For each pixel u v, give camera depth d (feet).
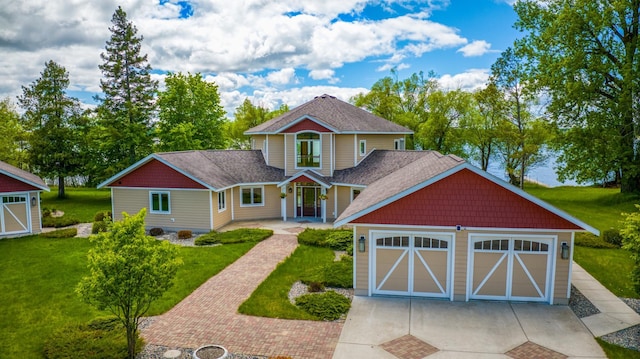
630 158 112.78
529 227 49.44
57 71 133.90
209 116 155.33
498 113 134.00
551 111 118.93
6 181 86.89
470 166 49.37
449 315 47.93
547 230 49.24
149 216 93.81
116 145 134.62
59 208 123.54
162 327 45.19
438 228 51.44
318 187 104.37
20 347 41.52
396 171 86.89
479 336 42.96
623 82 105.09
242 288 56.80
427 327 45.03
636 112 104.12
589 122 114.73
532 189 158.71
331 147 101.86
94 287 35.09
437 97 160.45
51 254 74.79
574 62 111.65
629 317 47.26
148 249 36.19
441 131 163.43
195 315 48.26
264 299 52.60
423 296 53.26
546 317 47.21
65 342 40.93
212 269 64.28
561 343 41.45
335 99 126.82
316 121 100.27
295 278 60.44
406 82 176.96
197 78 152.46
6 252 76.07
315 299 51.60
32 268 66.59
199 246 78.95
